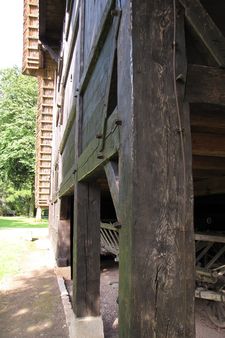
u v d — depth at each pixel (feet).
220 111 6.64
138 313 5.08
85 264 13.33
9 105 96.43
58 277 24.59
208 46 5.93
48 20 28.53
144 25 5.74
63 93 25.80
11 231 56.49
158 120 5.56
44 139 45.73
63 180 22.95
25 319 16.84
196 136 9.48
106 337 14.30
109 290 21.98
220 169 12.34
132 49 5.64
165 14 5.83
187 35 6.21
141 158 5.41
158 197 5.37
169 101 5.64
